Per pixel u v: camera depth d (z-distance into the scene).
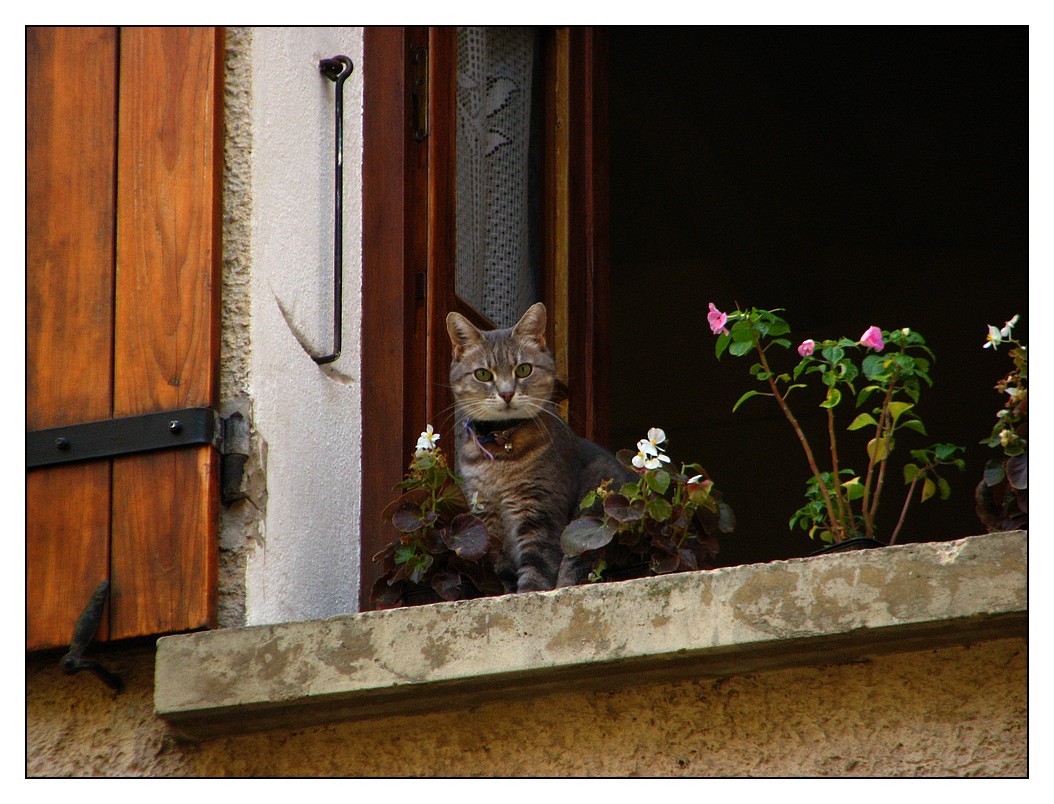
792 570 3.94
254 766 4.46
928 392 11.52
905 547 3.88
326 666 4.20
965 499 11.33
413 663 4.14
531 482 5.87
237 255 4.82
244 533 4.60
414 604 4.82
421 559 4.78
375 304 5.52
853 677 4.10
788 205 11.41
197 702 4.25
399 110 5.66
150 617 4.44
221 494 4.61
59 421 4.64
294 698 4.20
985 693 3.99
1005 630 3.91
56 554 4.54
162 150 4.82
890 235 11.48
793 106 10.79
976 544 3.84
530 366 6.05
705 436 12.16
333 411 5.21
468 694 4.25
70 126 4.87
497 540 5.32
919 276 11.62
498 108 6.40
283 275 4.99
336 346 5.14
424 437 4.97
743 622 3.92
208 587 4.44
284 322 4.96
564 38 6.68
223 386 4.72
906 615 3.81
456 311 5.93
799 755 4.06
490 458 5.89
